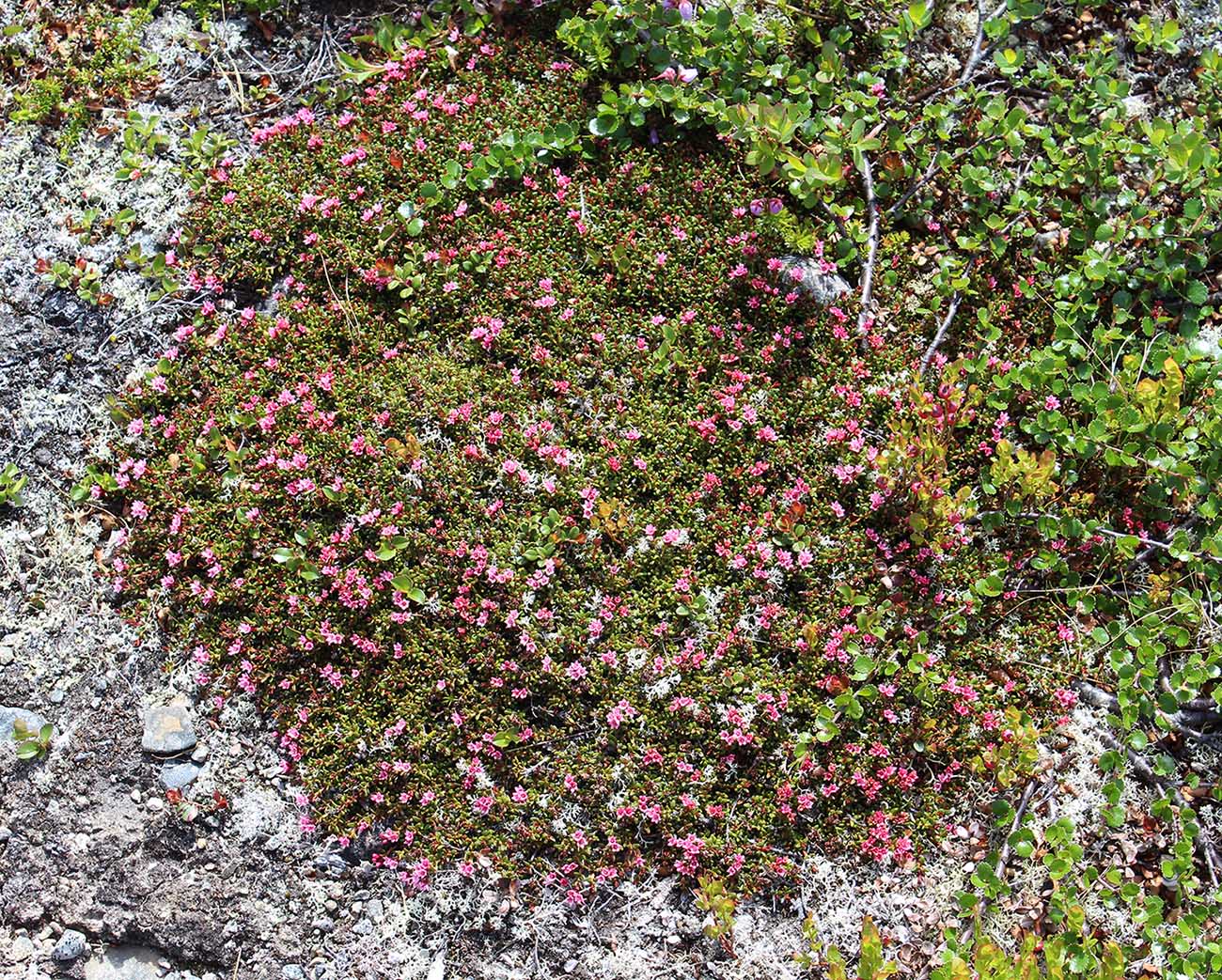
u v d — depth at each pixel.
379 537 0.49
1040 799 0.48
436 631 0.49
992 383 0.51
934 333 0.52
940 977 0.44
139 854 0.48
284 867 0.48
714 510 0.50
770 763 0.48
